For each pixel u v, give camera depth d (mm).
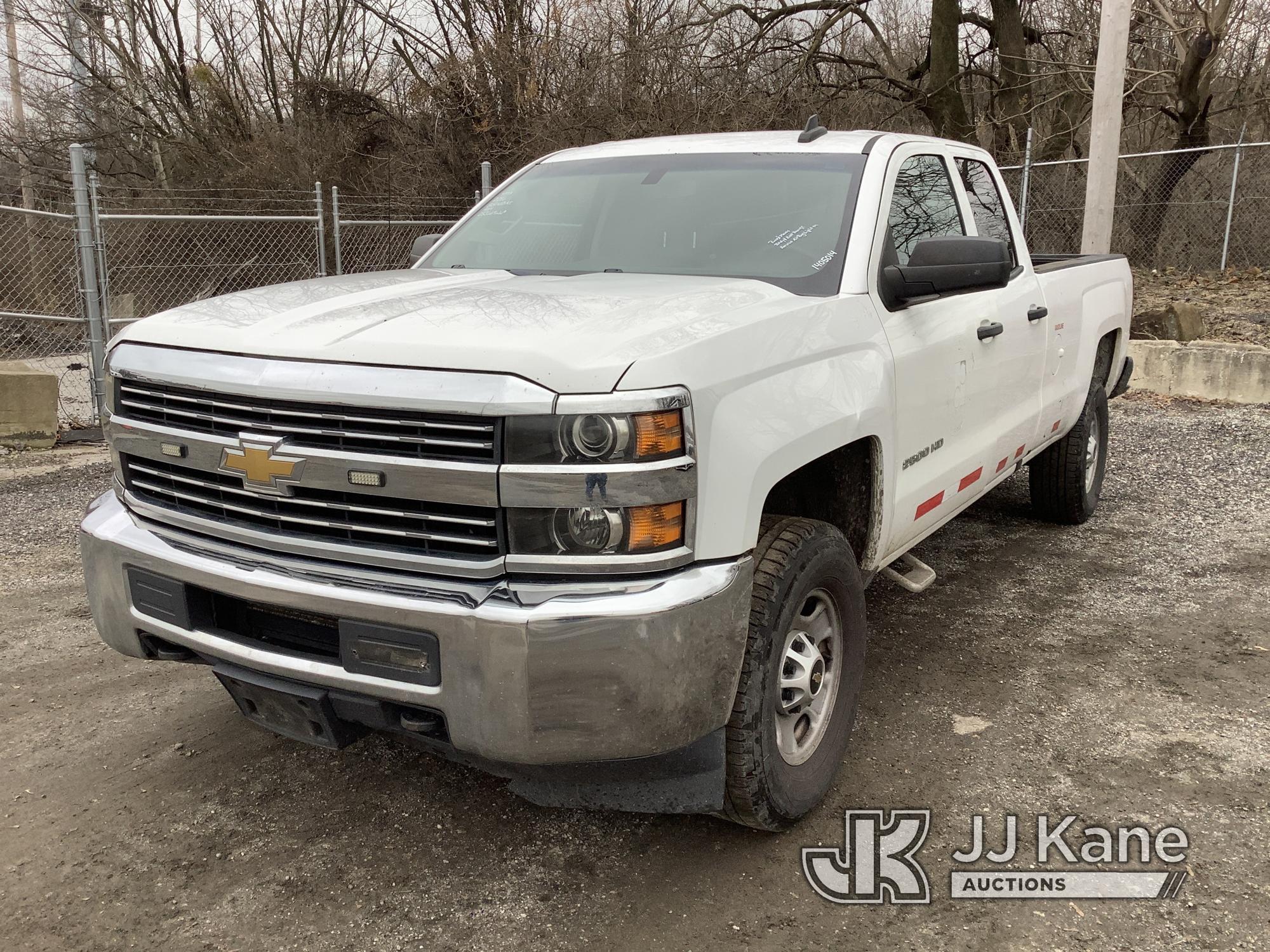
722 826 3086
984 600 4918
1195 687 3941
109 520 2984
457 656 2383
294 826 3104
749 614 2600
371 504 2463
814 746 3078
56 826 3092
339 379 2439
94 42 22484
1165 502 6598
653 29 17688
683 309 2762
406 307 2811
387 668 2477
